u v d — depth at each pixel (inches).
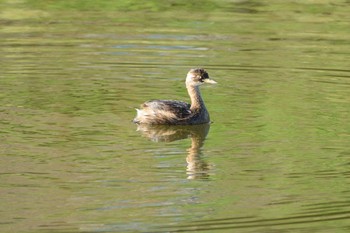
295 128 694.5
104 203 536.4
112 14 1078.4
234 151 640.4
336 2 1156.5
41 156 618.8
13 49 911.0
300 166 606.5
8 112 721.6
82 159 614.9
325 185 570.9
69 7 1112.8
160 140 668.7
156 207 532.7
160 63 874.1
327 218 519.2
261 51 921.5
